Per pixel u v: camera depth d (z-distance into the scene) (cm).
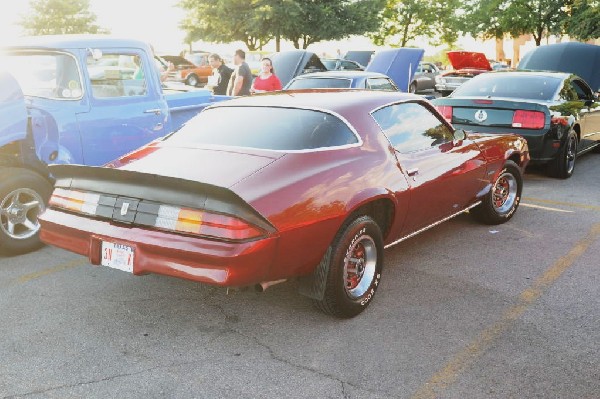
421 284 450
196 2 3641
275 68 1472
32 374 316
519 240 560
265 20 3441
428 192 450
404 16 4153
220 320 386
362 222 379
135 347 349
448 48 4372
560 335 365
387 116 436
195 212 319
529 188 789
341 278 369
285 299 420
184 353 342
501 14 2919
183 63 2534
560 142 782
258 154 367
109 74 576
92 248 351
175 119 662
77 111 545
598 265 492
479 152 536
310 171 358
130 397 296
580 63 1180
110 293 429
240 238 311
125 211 340
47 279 455
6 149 521
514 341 357
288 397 297
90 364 328
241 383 310
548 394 300
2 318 384
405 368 326
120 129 581
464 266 490
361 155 396
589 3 2441
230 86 1136
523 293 433
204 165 358
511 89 832
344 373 320
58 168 370
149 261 330
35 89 553
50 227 373
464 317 391
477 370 323
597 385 309
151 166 368
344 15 3584
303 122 393
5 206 500
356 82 1026
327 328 375
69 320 383
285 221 329
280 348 348
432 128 484
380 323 382
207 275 316
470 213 607
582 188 788
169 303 412
